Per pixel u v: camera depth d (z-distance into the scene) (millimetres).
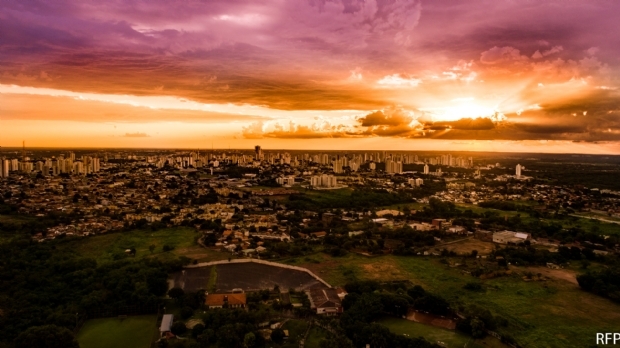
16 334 181625
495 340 185500
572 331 192500
